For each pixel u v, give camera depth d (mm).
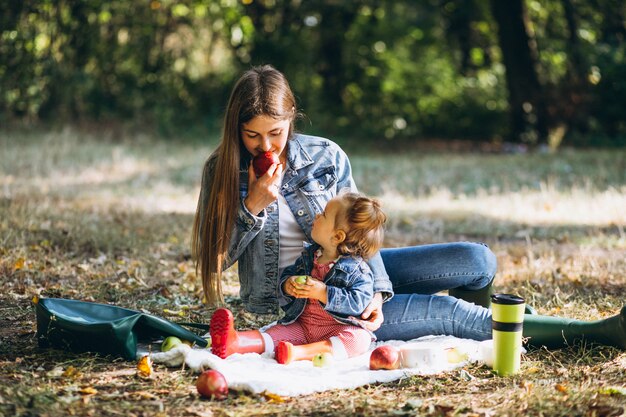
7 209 8492
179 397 3770
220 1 17094
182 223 8648
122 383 3936
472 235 8422
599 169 12484
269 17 18406
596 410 3521
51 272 6355
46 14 16344
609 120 18250
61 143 14461
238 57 18344
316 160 4465
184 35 17984
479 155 16062
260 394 3791
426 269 4566
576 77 18062
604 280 6152
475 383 3998
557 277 6258
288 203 4398
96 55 17344
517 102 17953
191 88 18203
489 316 4453
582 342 4367
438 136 19953
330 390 3910
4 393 3592
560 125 17828
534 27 19406
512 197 10359
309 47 18734
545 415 3521
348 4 18484
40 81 16469
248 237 4320
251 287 4492
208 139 16875
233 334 4230
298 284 4172
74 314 4512
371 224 4219
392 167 13672
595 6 18672
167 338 4391
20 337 4738
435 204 10188
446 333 4535
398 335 4551
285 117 4168
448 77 20219
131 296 5809
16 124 16016
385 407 3654
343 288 4230
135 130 16984
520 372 4113
